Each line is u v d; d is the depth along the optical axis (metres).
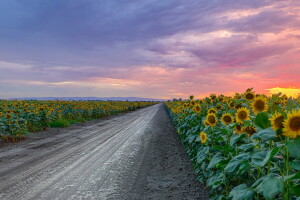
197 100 8.73
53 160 8.67
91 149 10.66
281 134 2.26
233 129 3.86
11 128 12.50
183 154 9.48
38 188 5.94
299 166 2.17
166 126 19.98
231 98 7.55
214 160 3.67
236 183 3.88
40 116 17.33
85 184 6.25
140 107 67.75
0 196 5.44
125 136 14.54
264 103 3.72
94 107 30.48
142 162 8.47
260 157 2.51
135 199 5.33
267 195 2.09
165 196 5.46
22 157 9.08
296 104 2.59
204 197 5.29
